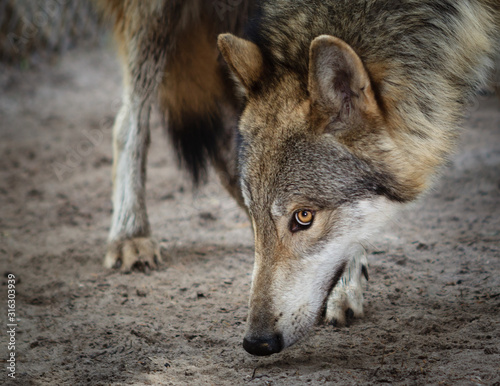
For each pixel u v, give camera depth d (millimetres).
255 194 7301
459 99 7910
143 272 10258
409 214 12539
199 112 11195
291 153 7121
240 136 7766
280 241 7090
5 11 25703
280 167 7133
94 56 28484
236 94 9109
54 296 9219
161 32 10258
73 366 6852
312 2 7688
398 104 7188
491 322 7336
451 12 7598
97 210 14172
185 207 14094
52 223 13250
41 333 7844
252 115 7586
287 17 7863
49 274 10227
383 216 7438
